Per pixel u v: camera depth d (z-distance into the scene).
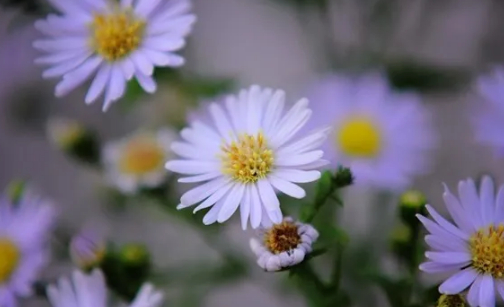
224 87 0.22
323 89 0.22
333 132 0.21
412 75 0.23
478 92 0.21
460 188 0.16
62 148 0.22
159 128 0.22
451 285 0.15
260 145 0.16
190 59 0.23
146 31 0.17
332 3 0.24
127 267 0.19
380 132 0.22
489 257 0.15
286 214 0.17
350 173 0.16
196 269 0.21
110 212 0.24
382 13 0.24
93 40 0.17
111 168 0.21
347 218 0.23
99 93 0.17
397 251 0.18
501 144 0.18
